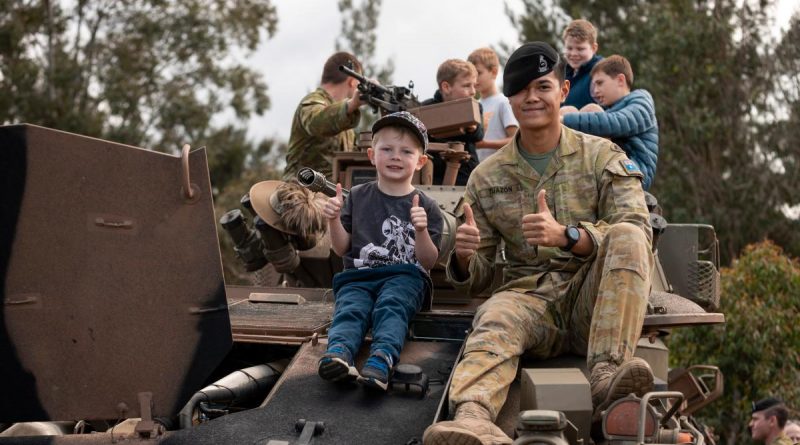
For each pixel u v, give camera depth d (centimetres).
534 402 409
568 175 517
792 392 1295
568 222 513
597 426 441
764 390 1299
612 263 462
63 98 2680
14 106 2645
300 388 444
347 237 512
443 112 688
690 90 2466
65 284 414
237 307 559
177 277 418
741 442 1334
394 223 512
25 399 421
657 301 576
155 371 421
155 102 2747
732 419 1342
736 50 2591
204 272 419
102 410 421
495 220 528
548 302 494
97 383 420
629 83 764
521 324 475
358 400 436
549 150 523
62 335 417
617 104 738
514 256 530
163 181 412
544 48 511
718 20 2530
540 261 520
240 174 3008
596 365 449
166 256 416
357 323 471
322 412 425
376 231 511
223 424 415
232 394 468
